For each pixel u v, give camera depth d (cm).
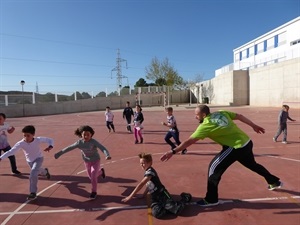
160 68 6034
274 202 463
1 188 578
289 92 2952
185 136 1291
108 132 1484
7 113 3219
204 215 420
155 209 416
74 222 412
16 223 413
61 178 636
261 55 4553
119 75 7331
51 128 1770
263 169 486
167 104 5544
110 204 476
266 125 1595
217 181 447
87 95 4538
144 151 942
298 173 631
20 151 980
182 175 634
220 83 4516
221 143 452
